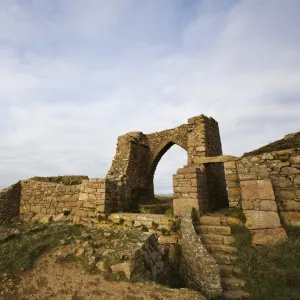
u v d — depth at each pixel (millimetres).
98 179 10242
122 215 9070
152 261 5246
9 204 12719
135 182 14336
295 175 6762
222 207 11773
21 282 3789
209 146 12336
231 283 4695
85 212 10117
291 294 4078
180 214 8016
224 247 6059
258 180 6922
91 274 4098
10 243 5188
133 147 14906
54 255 4746
